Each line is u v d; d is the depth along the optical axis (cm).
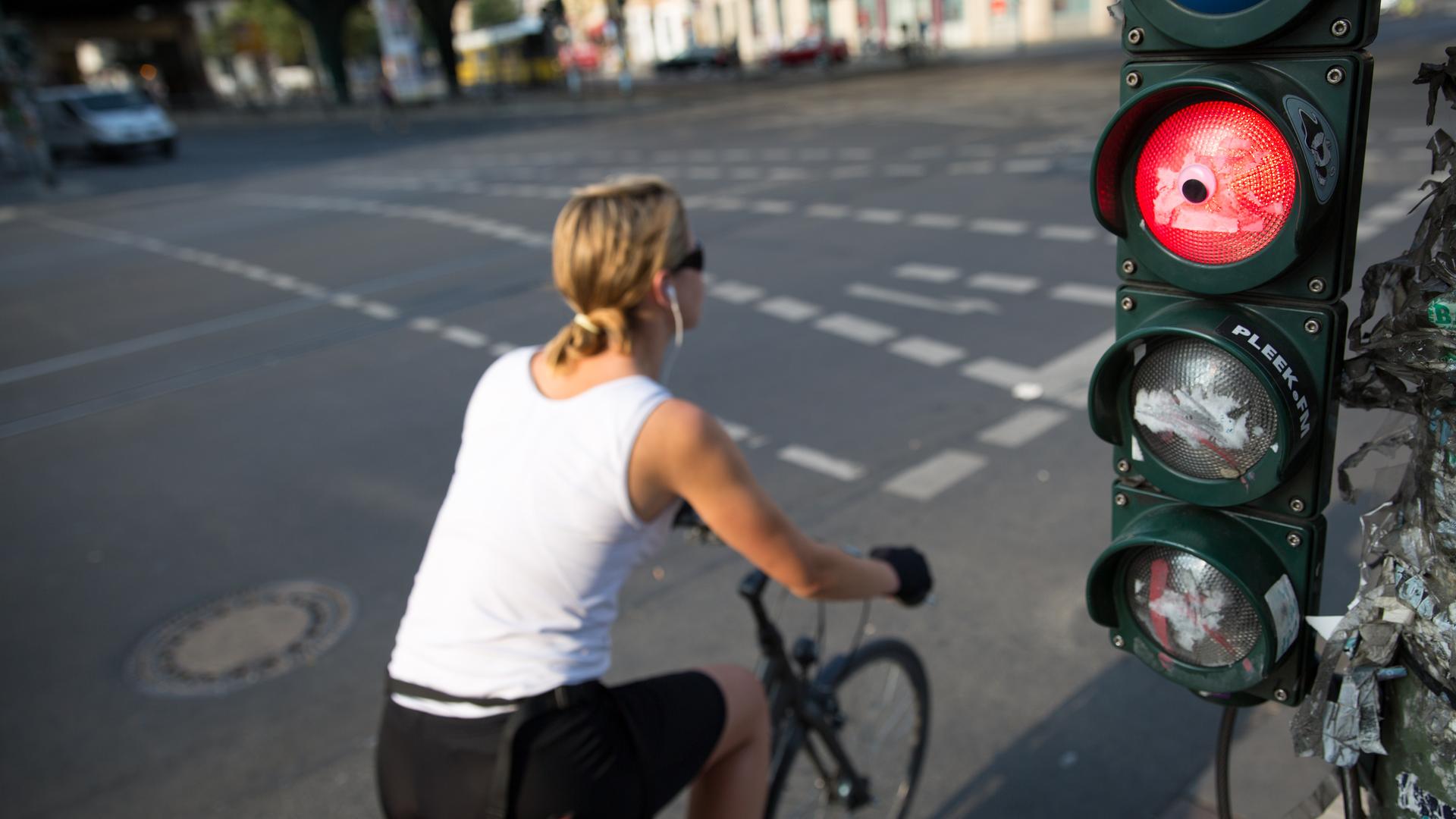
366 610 444
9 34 2378
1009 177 1222
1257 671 127
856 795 258
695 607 413
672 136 2161
